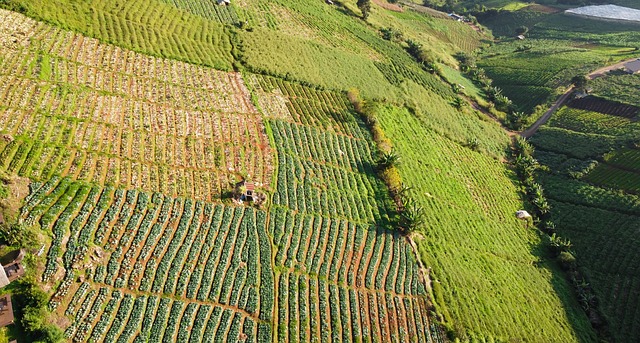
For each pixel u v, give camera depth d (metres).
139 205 47.28
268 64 81.94
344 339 44.72
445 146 84.88
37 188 44.25
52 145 48.97
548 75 120.19
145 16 79.00
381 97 88.62
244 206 53.09
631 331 58.72
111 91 60.69
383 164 68.00
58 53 62.50
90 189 46.59
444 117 93.88
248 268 46.88
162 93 64.50
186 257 45.28
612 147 89.12
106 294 39.38
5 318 34.00
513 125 104.25
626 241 70.00
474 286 56.72
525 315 56.69
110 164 50.12
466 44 155.62
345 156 68.75
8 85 53.88
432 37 145.50
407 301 51.00
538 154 94.50
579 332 57.78
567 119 103.12
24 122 49.97
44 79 57.06
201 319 40.97
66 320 36.72
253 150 61.50
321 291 48.09
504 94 120.06
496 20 181.12
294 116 72.19
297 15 108.25
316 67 88.62
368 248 55.28
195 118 62.44
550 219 77.31
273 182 58.03
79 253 40.91
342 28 113.31
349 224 57.50
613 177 82.81
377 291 50.59
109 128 54.59
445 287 54.47
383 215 61.03
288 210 55.25
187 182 52.50
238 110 67.81
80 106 55.72
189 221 48.53
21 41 61.34
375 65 102.19
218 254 46.84
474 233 66.69
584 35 151.75
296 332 43.44
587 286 64.56
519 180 86.44
